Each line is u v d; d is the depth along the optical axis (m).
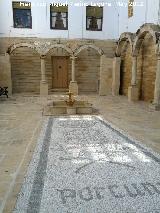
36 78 20.72
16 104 14.59
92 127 9.05
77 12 20.03
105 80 19.89
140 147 6.75
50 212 3.67
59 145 6.90
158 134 8.15
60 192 4.26
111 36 20.64
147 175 4.96
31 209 3.74
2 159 5.82
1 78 19.14
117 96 18.98
